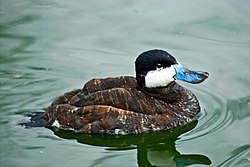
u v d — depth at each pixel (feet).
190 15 57.67
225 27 55.26
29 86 46.98
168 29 55.57
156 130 41.55
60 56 51.29
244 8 58.08
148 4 60.39
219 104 44.57
